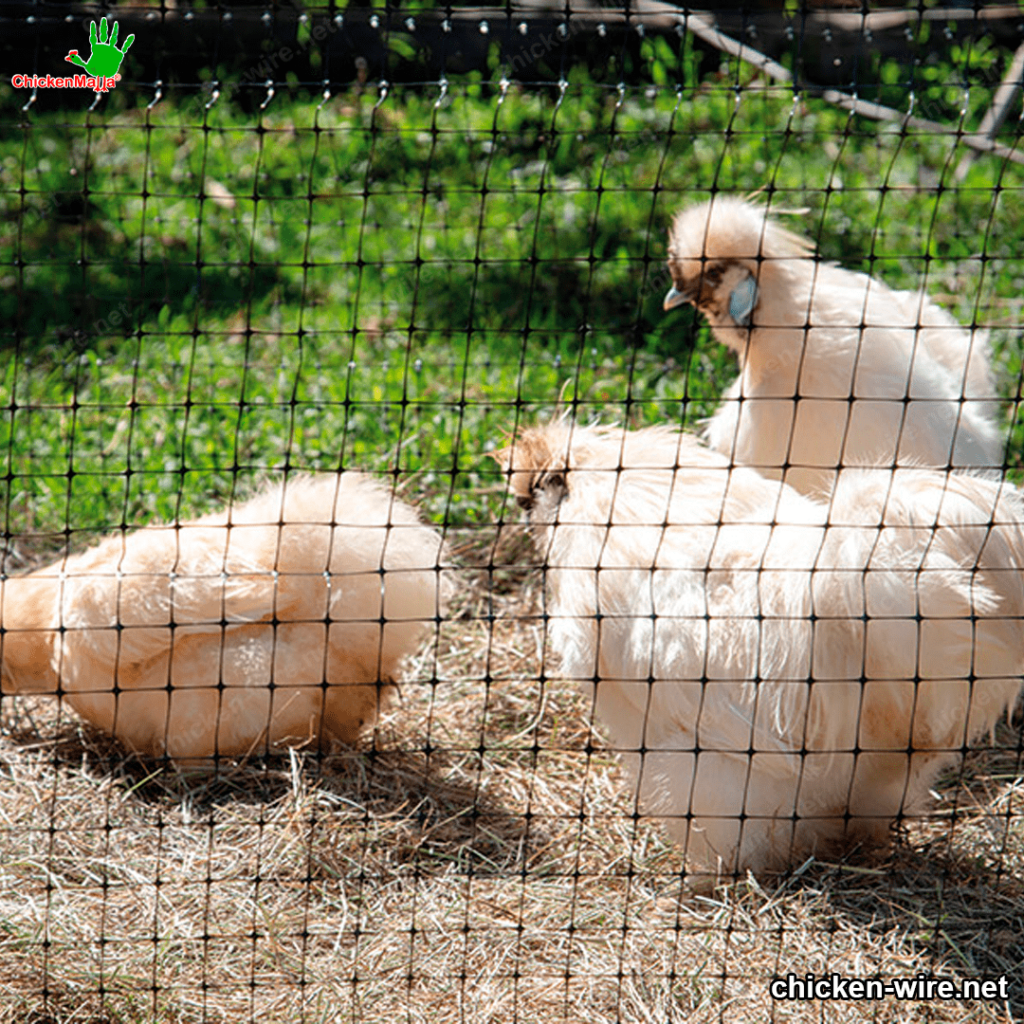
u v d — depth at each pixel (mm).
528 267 7809
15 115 9422
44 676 4570
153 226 8375
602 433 4113
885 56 8969
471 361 6875
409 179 8750
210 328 7348
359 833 3867
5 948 3285
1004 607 3451
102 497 5680
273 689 3797
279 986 3227
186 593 4082
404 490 5691
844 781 3662
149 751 4289
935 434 4551
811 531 3508
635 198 8328
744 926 3484
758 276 4539
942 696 3486
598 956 3373
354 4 8664
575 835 3988
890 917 3557
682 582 3588
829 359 4527
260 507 4414
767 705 3514
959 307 6957
